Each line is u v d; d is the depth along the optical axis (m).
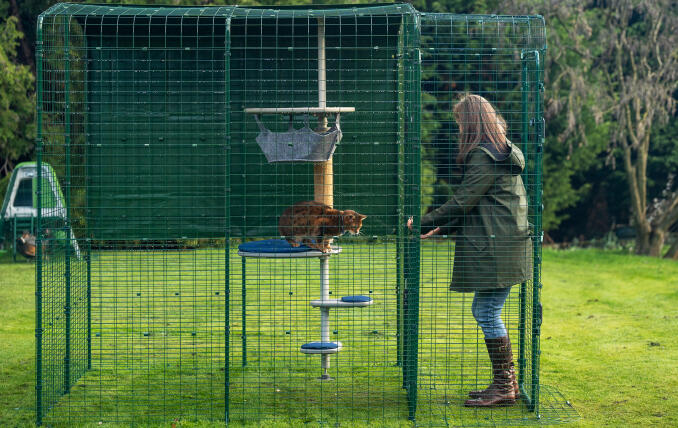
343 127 5.22
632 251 17.53
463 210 4.55
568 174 19.75
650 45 16.25
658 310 8.30
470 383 5.14
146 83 5.10
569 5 15.84
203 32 5.20
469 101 4.73
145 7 4.64
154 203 5.09
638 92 16.08
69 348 4.88
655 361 5.84
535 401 4.52
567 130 16.20
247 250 4.64
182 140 5.14
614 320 7.75
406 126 4.70
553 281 11.03
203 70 4.98
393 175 5.22
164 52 5.13
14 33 15.00
